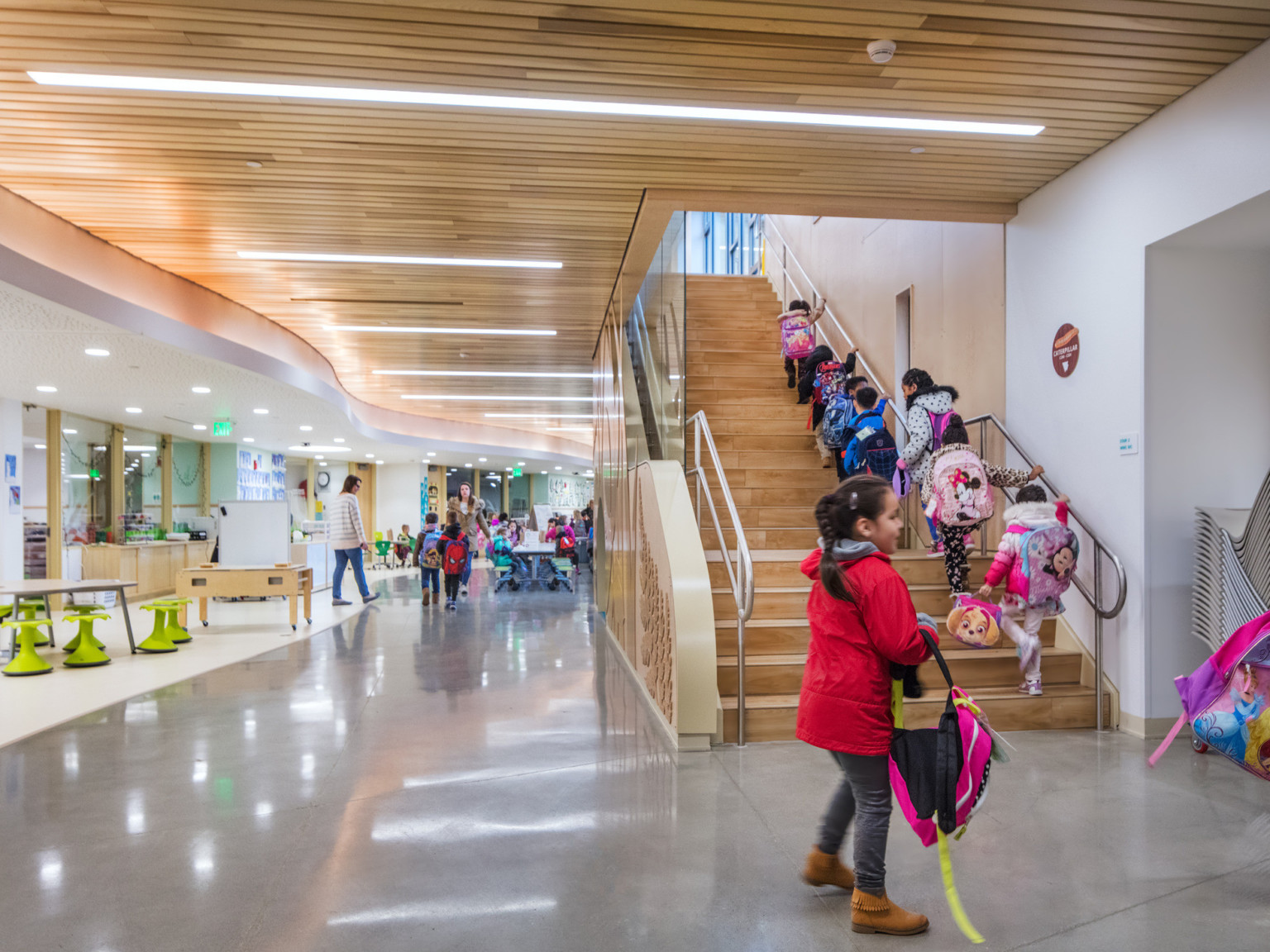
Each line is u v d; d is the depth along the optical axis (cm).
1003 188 541
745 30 354
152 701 580
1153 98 423
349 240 640
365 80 394
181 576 927
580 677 653
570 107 423
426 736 477
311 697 586
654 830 329
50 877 291
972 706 239
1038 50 375
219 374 893
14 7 330
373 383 1395
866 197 554
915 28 355
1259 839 317
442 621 1012
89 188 532
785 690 480
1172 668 456
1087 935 246
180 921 257
